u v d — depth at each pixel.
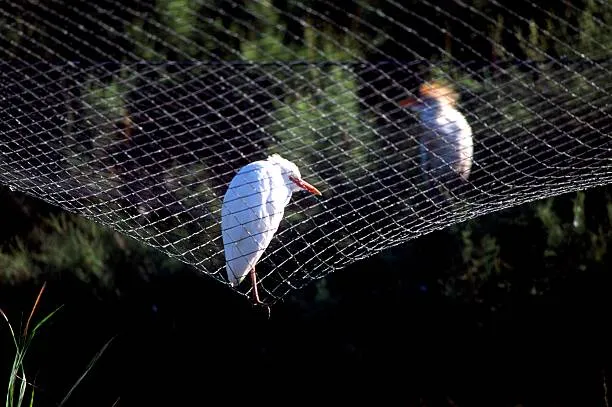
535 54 10.73
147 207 9.02
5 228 12.62
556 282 11.12
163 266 11.70
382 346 11.46
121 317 11.78
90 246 11.96
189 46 10.80
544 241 11.13
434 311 11.27
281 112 10.80
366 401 11.52
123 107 10.31
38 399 11.49
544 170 9.17
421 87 10.77
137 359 11.79
